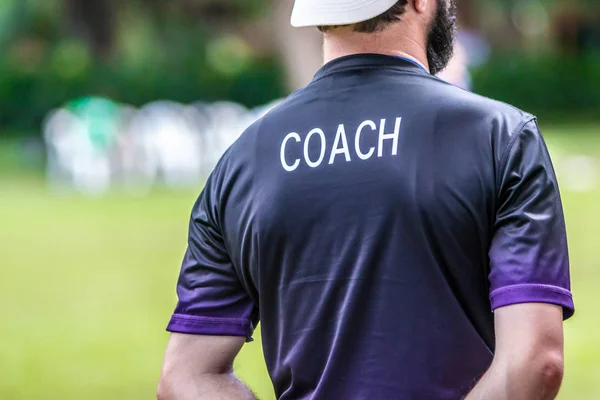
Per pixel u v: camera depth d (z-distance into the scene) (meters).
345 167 6.51
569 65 83.69
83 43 103.56
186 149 59.53
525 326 5.94
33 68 84.56
